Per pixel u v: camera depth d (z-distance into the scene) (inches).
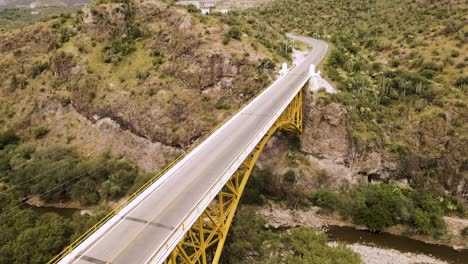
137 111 2962.6
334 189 2493.8
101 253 1019.9
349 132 2578.7
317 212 2379.4
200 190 1330.0
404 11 4562.0
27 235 1625.2
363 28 4495.6
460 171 2437.3
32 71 3646.7
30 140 3243.1
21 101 3535.9
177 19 3378.4
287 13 5378.9
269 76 2866.6
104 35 3565.5
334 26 4756.4
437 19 4069.9
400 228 2207.2
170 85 3051.2
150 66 3221.0
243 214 1835.6
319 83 2746.1
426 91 2888.8
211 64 3002.0
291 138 2689.5
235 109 2819.9
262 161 2701.8
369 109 2763.3
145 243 1058.1
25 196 2603.3
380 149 2568.9
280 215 2365.9
